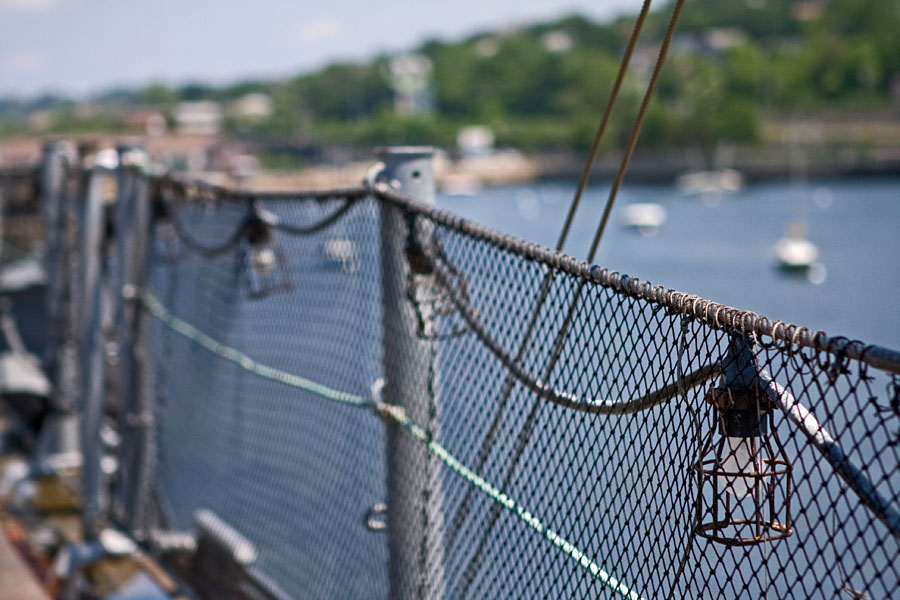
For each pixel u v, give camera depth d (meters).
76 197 6.23
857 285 70.25
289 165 149.50
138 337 5.89
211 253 4.74
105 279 6.69
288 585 4.09
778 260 75.81
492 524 2.74
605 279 2.11
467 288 2.91
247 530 4.57
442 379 3.15
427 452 3.15
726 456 1.79
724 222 123.06
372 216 3.50
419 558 3.33
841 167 175.88
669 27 2.54
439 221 2.92
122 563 5.61
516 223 131.62
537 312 2.46
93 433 6.02
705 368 1.83
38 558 5.85
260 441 4.47
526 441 2.56
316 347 3.93
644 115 2.64
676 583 1.87
